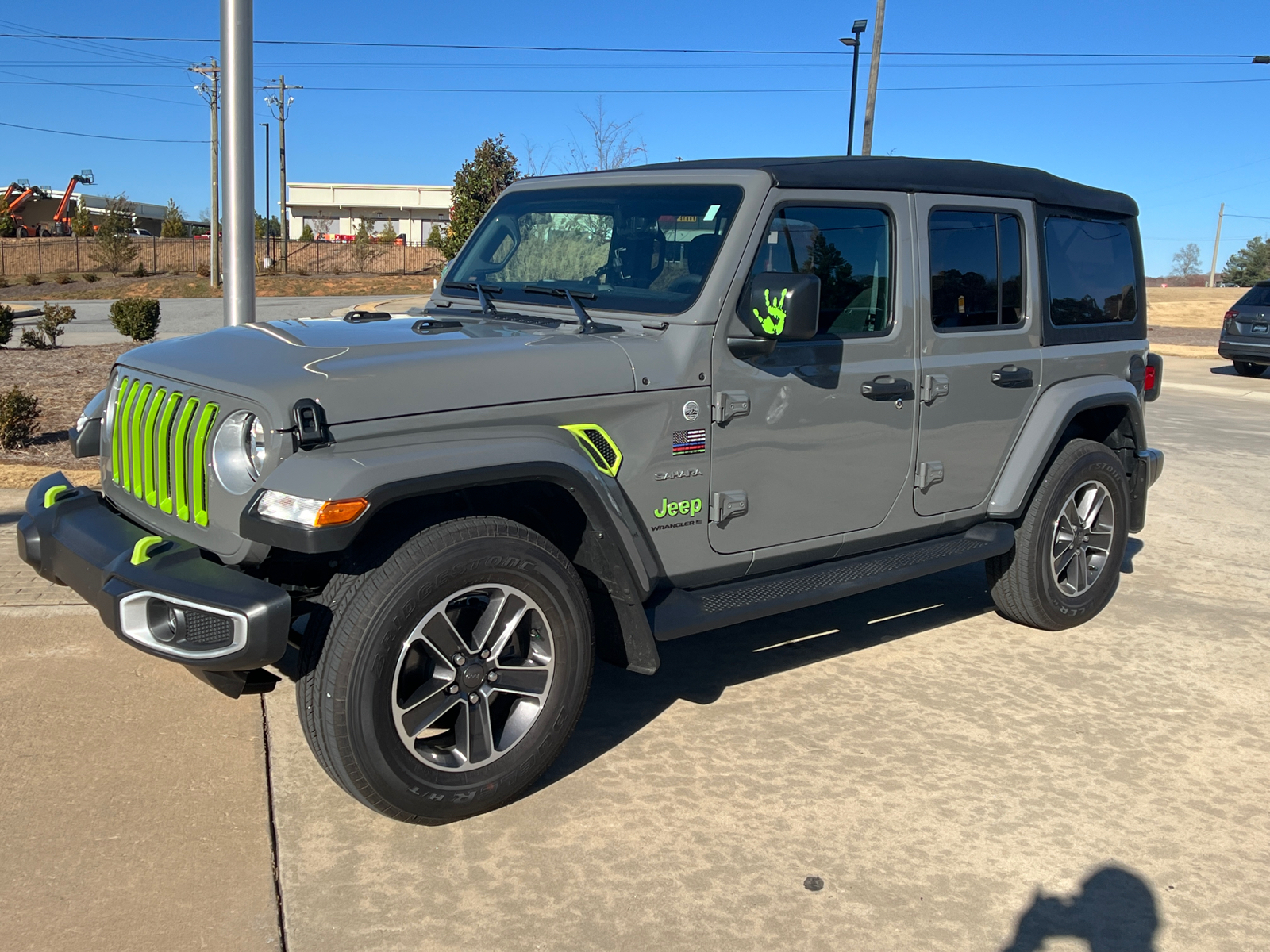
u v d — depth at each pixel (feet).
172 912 9.16
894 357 13.85
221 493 10.07
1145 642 16.90
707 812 11.19
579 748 12.58
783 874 10.10
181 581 9.56
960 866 10.34
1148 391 18.29
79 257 222.89
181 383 10.77
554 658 10.99
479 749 10.66
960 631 17.16
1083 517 17.25
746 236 12.10
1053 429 15.89
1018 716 13.87
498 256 14.51
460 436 10.22
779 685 14.66
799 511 13.21
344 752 9.75
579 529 11.41
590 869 10.07
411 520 10.55
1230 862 10.59
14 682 13.48
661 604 12.08
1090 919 9.61
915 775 12.13
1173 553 22.36
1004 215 15.37
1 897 9.22
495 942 8.98
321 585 11.46
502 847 10.41
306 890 9.59
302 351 10.56
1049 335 16.17
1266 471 31.63
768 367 12.48
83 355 56.80
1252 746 13.21
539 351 11.01
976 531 15.85
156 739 12.26
